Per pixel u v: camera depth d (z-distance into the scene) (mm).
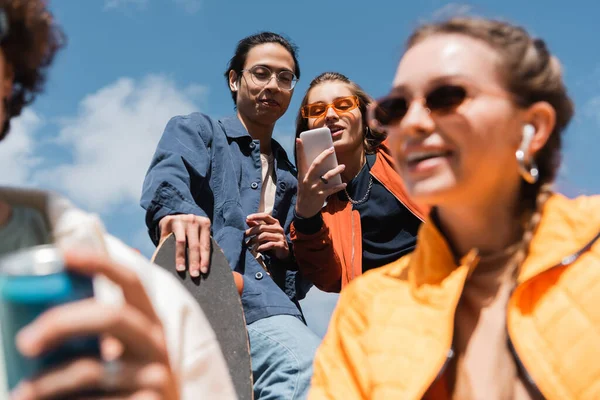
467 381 1584
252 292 3441
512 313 1569
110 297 1145
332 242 4035
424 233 1859
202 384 1262
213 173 3928
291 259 4027
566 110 1827
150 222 3453
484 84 1696
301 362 3100
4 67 1356
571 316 1522
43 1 1415
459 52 1729
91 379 755
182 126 3963
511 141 1714
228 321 2877
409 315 1739
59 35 1509
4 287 760
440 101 1686
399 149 1771
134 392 791
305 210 3891
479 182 1683
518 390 1526
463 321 1700
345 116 4383
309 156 4055
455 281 1689
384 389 1634
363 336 1805
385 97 1788
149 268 1346
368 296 1892
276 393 3064
